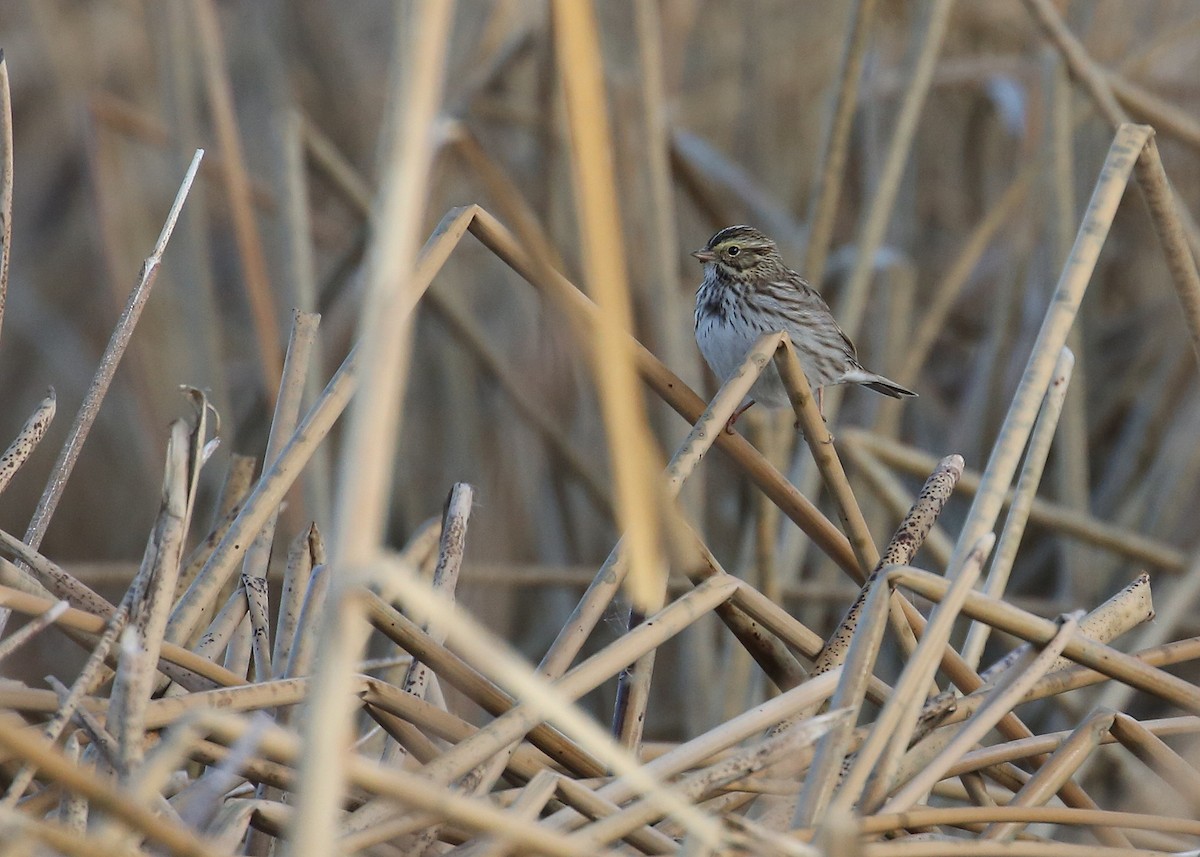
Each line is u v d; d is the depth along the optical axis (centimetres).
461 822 414
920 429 1341
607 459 1217
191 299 1162
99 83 1557
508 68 1221
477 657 372
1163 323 1280
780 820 513
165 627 493
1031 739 560
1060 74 1111
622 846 501
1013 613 513
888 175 1110
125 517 1341
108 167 1299
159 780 384
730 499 1250
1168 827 510
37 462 1417
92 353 1470
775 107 1429
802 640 602
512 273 1332
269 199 1337
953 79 1337
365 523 334
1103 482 1280
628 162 1238
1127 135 662
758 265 982
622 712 591
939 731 544
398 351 338
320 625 573
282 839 486
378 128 1563
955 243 1471
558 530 1208
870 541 650
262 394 1223
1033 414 626
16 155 1611
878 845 459
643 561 353
